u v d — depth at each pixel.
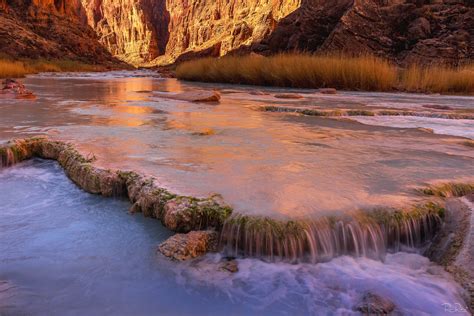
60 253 3.02
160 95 12.51
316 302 2.48
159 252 2.98
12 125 6.36
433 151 5.12
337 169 4.16
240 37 67.19
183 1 104.50
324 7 32.12
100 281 2.68
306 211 3.10
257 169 4.10
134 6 113.44
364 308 2.39
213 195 3.37
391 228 3.09
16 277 2.72
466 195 3.57
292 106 9.54
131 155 4.60
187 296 2.54
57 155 5.05
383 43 26.23
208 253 3.01
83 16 126.38
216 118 7.60
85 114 7.81
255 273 2.77
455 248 2.93
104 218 3.57
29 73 30.02
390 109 9.33
